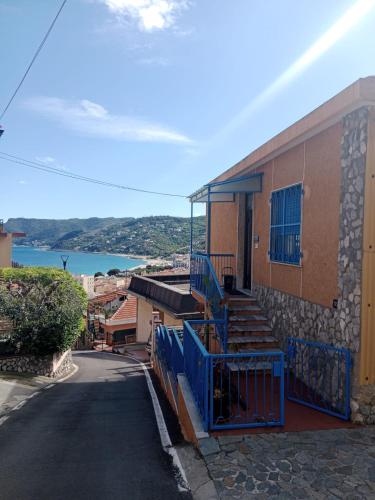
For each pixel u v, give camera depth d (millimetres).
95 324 27344
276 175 7469
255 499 3363
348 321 4996
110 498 3529
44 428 5980
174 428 5754
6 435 5656
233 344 7156
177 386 6383
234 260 10109
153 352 13867
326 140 5578
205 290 9461
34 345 12234
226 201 10406
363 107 4668
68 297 13148
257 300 8531
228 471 3783
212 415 4555
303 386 6180
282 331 7172
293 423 4812
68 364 14828
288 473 3740
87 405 7691
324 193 5641
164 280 20609
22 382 10633
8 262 20922
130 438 5273
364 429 4680
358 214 4816
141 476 3969
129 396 8648
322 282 5707
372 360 4828
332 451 4148
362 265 4754
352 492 3453
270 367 6480
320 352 5707
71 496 3586
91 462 4391
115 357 19766
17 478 4016
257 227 8602
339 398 5117
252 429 4621
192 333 5652
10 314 12070
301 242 6387
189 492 3594
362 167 4730
